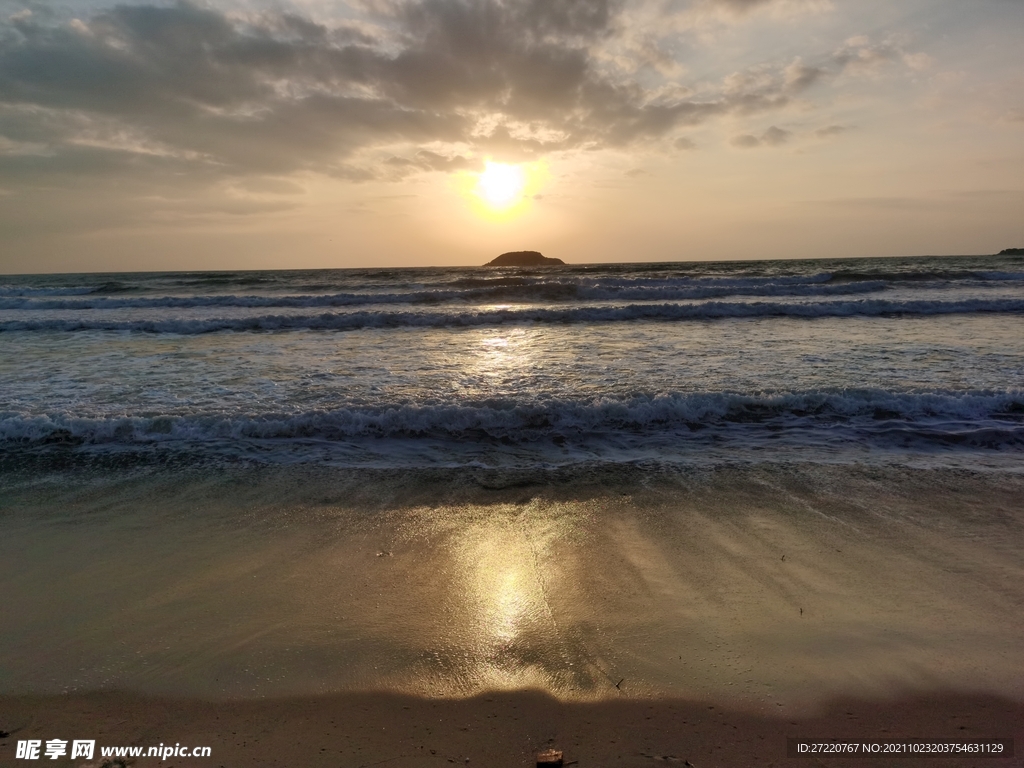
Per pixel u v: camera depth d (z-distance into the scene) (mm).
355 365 9164
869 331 11766
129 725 2318
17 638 2883
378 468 5242
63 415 6301
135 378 8281
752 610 3072
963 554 3631
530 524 4141
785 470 5082
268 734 2268
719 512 4293
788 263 60562
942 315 14055
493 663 2691
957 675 2564
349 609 3127
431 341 11641
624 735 2238
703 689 2502
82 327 13523
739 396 6633
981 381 7348
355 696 2488
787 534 3936
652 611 3080
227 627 2967
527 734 2250
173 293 25453
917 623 2938
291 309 17969
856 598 3168
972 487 4672
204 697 2484
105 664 2691
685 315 14695
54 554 3734
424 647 2809
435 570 3533
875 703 2412
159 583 3389
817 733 2246
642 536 3939
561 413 6422
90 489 4773
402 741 2221
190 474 5090
